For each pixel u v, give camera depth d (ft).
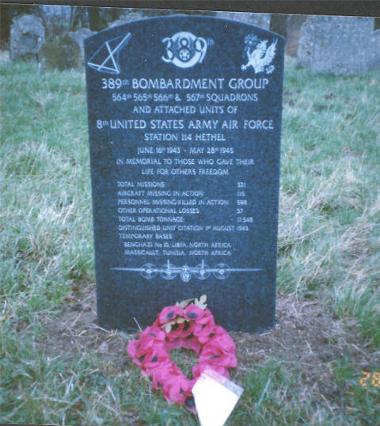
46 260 8.23
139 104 6.38
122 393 6.08
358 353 6.79
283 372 6.31
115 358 6.59
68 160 10.89
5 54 15.39
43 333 6.91
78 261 8.14
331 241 8.77
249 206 6.71
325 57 15.81
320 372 6.44
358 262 8.54
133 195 6.69
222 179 6.62
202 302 6.95
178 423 5.74
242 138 6.47
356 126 12.85
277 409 5.94
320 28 15.75
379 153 11.80
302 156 11.39
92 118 6.42
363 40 15.61
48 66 15.25
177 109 6.39
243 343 6.91
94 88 6.33
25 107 12.66
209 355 6.42
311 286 8.04
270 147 6.49
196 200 6.70
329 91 14.70
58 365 6.30
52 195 9.70
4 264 7.88
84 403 5.94
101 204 6.73
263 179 6.60
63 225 8.80
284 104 13.89
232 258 6.91
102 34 6.15
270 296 7.02
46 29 15.33
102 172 6.61
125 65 6.25
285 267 8.28
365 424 5.85
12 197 9.32
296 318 7.40
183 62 6.23
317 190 10.15
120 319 7.13
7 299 7.37
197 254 6.91
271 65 6.22
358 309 7.38
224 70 6.24
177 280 7.00
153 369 6.23
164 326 6.66
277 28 15.98
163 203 6.72
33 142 11.28
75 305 7.55
